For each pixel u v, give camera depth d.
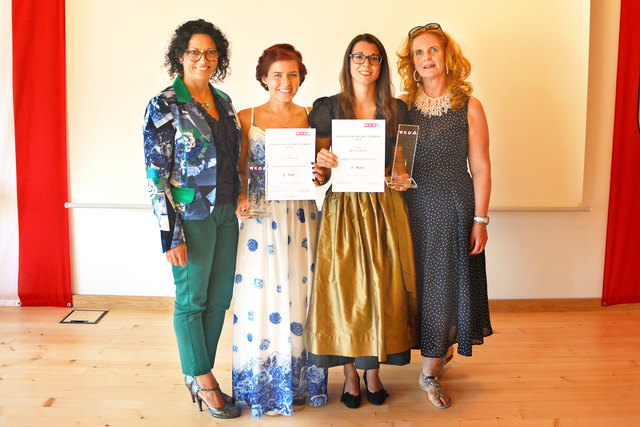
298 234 2.36
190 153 2.19
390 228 2.32
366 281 2.30
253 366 2.38
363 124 2.25
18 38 3.46
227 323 3.56
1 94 3.52
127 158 3.57
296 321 2.40
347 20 3.40
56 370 2.84
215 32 2.23
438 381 2.60
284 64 2.25
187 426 2.35
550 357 3.05
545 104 3.49
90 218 3.66
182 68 2.26
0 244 3.67
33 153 3.57
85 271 3.72
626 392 2.66
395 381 2.79
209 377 2.42
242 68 3.43
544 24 3.43
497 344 3.22
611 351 3.12
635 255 3.71
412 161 2.29
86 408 2.48
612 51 3.55
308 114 2.41
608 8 3.52
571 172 3.55
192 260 2.28
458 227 2.42
